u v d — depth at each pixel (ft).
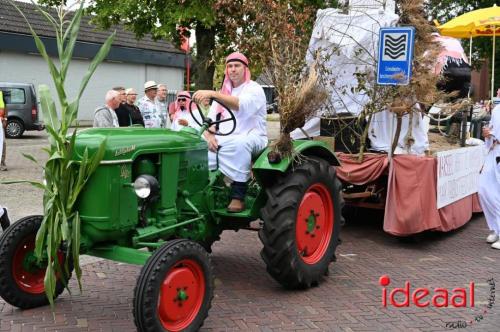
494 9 35.81
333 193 17.48
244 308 15.10
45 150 12.66
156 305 11.85
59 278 14.39
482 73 68.44
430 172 21.08
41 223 13.33
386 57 20.94
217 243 21.79
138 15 36.68
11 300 14.19
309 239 16.67
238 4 25.81
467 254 21.02
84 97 86.74
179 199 14.64
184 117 23.43
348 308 15.26
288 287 16.60
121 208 12.59
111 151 12.39
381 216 26.73
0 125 22.17
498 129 21.70
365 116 22.57
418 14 22.58
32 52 78.89
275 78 17.28
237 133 16.26
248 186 16.67
